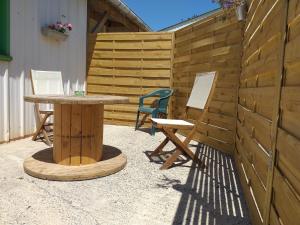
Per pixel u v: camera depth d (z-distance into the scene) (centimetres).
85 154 318
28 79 485
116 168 315
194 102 389
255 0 269
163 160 375
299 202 114
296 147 119
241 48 366
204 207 236
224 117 411
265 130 188
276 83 159
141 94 649
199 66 491
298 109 121
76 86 646
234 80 385
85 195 252
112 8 761
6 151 392
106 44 667
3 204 229
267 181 169
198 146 457
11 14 435
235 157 364
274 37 177
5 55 422
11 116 451
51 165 312
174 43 613
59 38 559
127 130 608
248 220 216
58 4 560
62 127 312
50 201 238
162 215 220
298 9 128
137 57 645
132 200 245
